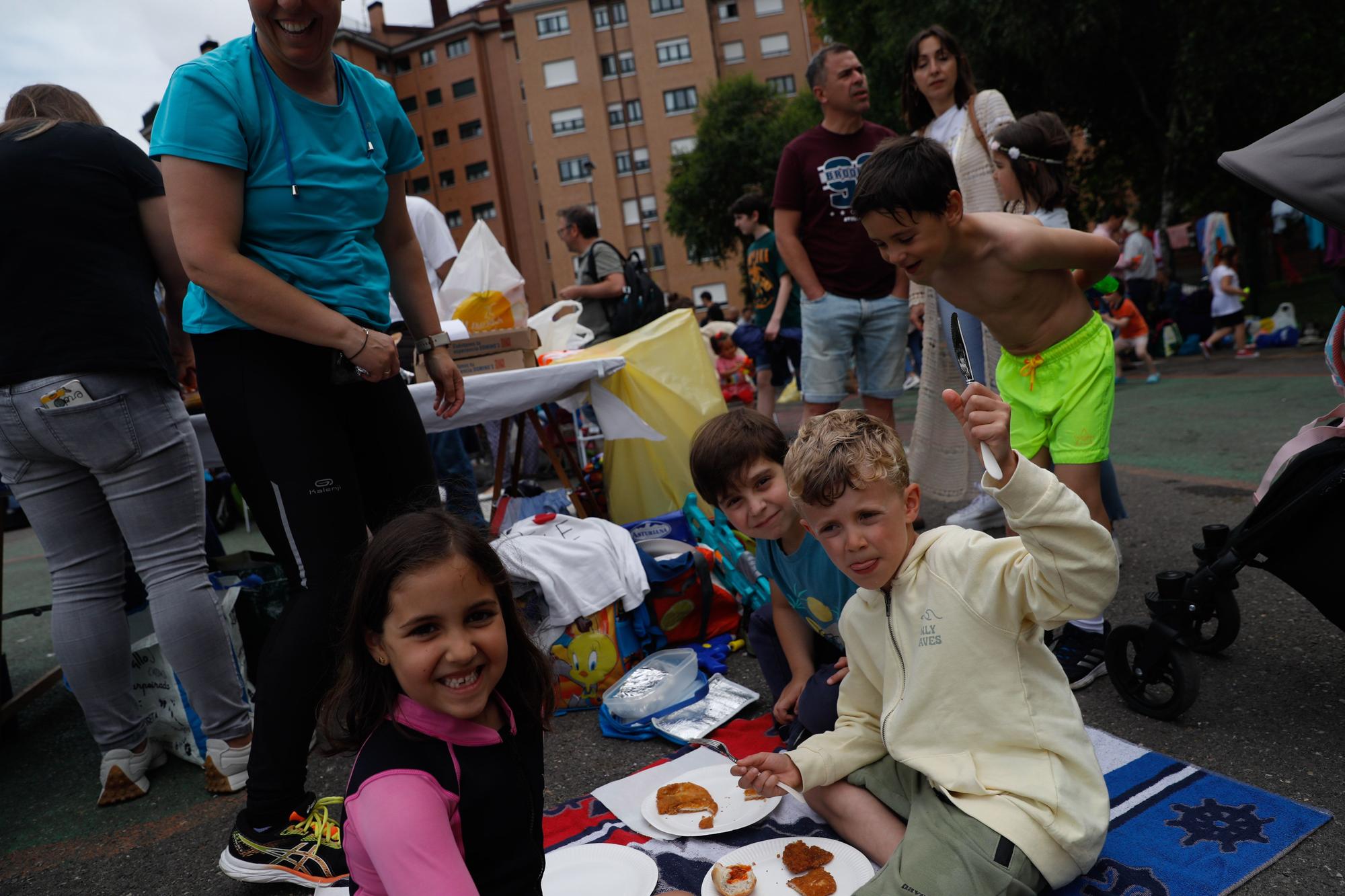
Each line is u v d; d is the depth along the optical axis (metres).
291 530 2.10
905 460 1.83
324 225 2.15
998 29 14.35
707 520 3.65
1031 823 1.62
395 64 51.66
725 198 32.00
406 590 1.34
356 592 1.40
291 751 2.09
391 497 2.42
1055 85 14.99
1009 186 3.34
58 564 2.61
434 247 5.06
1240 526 2.37
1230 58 13.05
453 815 1.36
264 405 2.09
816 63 3.90
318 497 2.11
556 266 46.66
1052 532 1.51
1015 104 15.88
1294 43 12.99
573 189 45.94
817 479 1.77
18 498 2.54
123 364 2.39
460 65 50.00
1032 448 2.77
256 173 2.07
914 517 1.86
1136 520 4.11
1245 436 5.78
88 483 2.58
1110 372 2.63
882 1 16.12
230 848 2.12
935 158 2.45
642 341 4.48
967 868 1.59
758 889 1.80
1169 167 14.88
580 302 6.06
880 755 1.98
